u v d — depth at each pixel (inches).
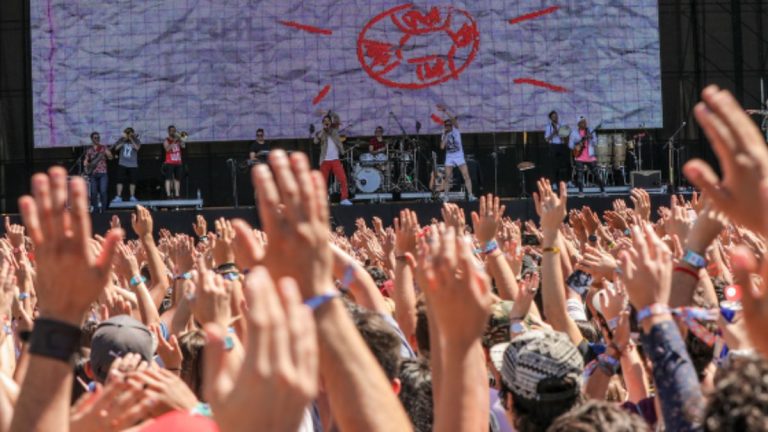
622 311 210.5
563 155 1267.2
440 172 1263.5
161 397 148.9
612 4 1299.2
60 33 1285.7
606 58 1300.4
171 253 513.0
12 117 1328.7
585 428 134.2
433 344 154.9
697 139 1354.6
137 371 153.4
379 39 1293.1
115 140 1285.7
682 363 136.2
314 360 94.4
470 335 128.3
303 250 114.5
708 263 285.0
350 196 1262.3
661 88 1349.7
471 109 1295.5
